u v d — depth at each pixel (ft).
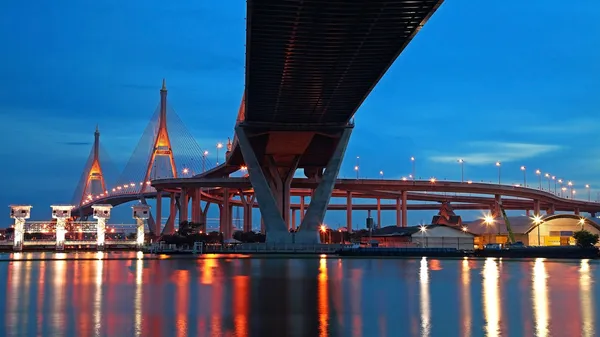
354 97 280.10
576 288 141.79
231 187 589.73
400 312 102.12
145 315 98.78
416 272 196.65
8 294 128.26
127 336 81.66
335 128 343.87
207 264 246.47
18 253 387.55
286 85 256.32
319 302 115.14
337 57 216.95
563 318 96.17
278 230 366.84
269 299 119.44
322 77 243.19
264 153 396.57
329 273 191.62
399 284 151.02
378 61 221.87
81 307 108.17
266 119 335.67
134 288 140.97
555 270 211.82
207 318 95.91
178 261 273.75
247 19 183.01
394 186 618.03
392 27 188.24
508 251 332.80
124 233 567.18
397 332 84.38
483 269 215.72
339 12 176.96
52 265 238.27
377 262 269.85
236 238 515.09
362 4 171.42
